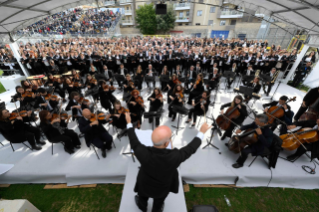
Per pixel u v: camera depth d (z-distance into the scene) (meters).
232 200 3.39
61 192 3.54
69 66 10.09
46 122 3.83
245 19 26.47
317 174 3.67
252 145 3.71
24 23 6.49
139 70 7.80
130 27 35.91
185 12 30.41
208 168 3.80
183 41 17.27
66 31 22.05
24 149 4.45
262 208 3.25
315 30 5.66
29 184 3.76
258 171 3.74
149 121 5.53
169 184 1.73
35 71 9.95
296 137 3.78
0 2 4.11
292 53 8.97
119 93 7.89
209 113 6.18
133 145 1.63
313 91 4.64
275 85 8.91
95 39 15.96
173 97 5.43
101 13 26.64
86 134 3.96
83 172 3.69
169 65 10.10
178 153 1.52
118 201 3.32
